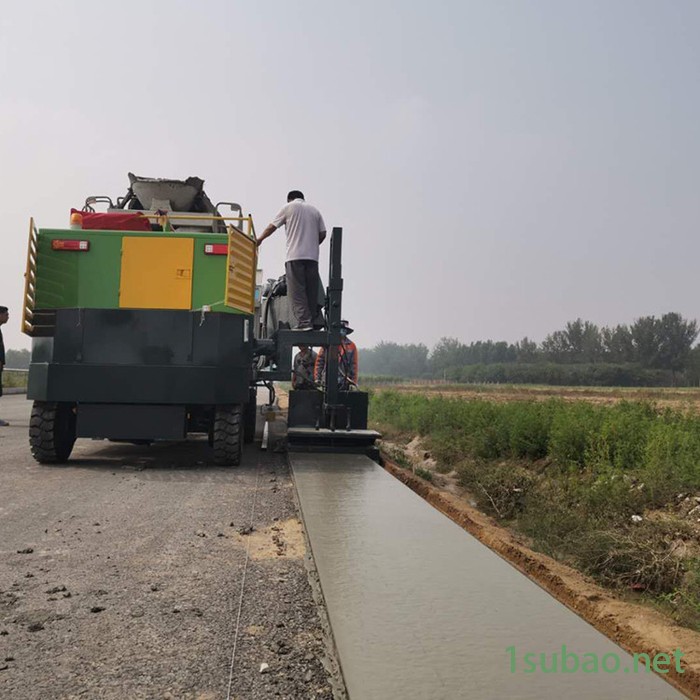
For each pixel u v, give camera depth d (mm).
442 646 2604
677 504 6125
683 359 118500
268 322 11719
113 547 4566
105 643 2953
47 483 7117
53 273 8312
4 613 3295
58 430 8430
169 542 4723
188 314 8273
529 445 9477
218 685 2580
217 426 8422
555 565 4996
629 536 5184
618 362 124000
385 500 5500
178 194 10062
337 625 2809
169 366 8141
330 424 8977
